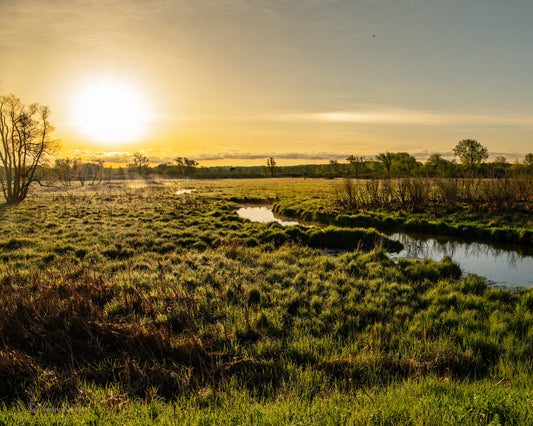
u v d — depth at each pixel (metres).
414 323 7.03
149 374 4.82
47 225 18.83
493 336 6.38
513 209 20.38
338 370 5.10
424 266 10.87
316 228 17.44
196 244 14.66
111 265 11.08
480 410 3.23
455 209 21.70
